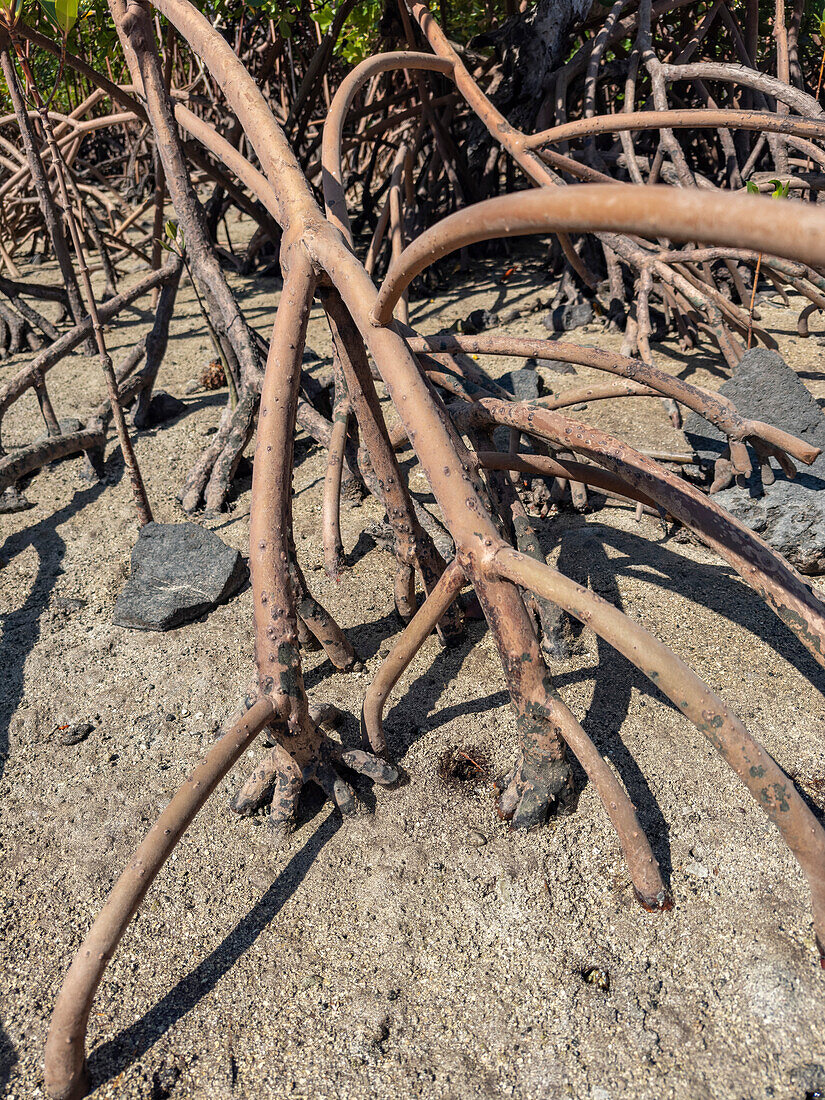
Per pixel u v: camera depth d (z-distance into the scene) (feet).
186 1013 5.68
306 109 24.45
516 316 19.70
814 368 14.82
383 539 10.82
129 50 11.62
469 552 5.86
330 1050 5.37
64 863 6.97
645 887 5.87
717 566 9.80
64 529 12.18
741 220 3.11
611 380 15.30
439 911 6.19
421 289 22.18
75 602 10.42
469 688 8.34
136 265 27.68
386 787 7.20
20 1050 5.58
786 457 8.21
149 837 5.33
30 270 28.66
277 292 24.07
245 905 6.40
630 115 11.43
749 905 5.98
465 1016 5.49
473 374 9.70
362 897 6.35
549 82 20.08
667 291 16.33
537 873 6.39
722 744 4.98
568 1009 5.47
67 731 8.36
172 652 9.41
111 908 5.17
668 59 21.40
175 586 9.96
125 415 16.06
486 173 24.63
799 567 9.49
